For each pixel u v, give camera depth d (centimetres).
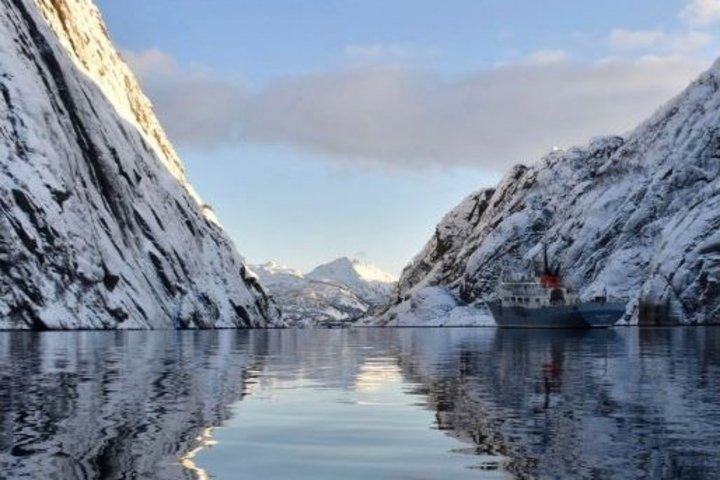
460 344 7856
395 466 1526
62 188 14350
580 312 14150
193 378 3369
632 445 1709
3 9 16050
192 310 18650
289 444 1748
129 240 17638
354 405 2442
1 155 13588
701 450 1650
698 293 17350
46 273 13212
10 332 11138
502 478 1422
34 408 2253
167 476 1408
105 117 18900
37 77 16088
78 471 1430
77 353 5488
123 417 2091
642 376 3459
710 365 4197
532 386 3023
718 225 17812
